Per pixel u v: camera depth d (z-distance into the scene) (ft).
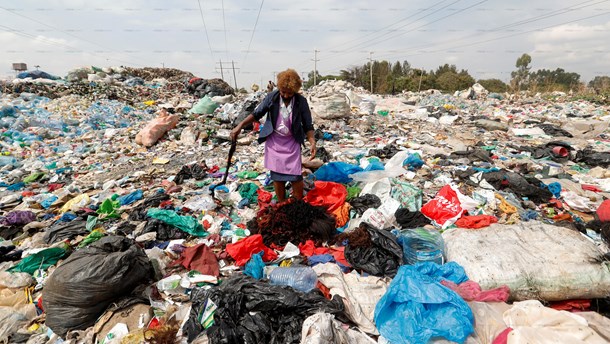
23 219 16.44
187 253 12.20
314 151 14.94
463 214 14.88
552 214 15.90
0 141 31.40
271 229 13.71
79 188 21.94
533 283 9.68
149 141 31.60
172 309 9.96
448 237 12.25
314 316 7.89
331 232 13.71
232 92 66.39
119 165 26.50
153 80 81.61
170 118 34.96
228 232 14.89
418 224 14.35
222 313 8.63
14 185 22.59
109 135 35.01
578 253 10.25
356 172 20.72
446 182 19.69
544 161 25.21
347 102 39.19
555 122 43.78
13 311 10.29
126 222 15.74
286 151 14.80
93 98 50.06
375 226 13.19
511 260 10.24
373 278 10.78
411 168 22.02
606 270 9.62
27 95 45.60
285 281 10.21
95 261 9.47
